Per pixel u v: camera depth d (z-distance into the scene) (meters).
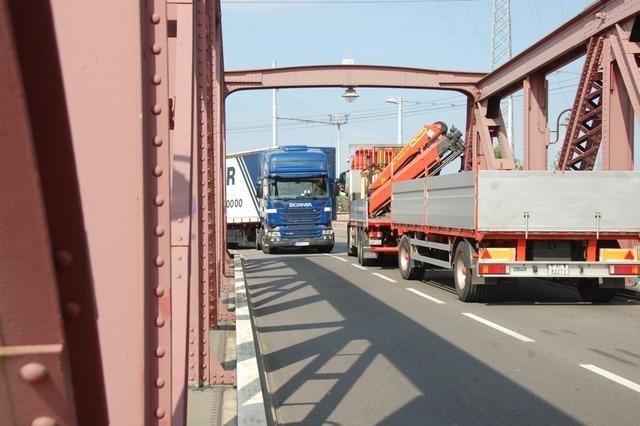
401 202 17.06
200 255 6.64
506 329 9.64
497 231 11.40
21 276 1.11
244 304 10.98
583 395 6.27
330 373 7.26
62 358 1.14
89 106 1.68
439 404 6.05
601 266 11.53
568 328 9.70
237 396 5.60
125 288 1.72
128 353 1.73
